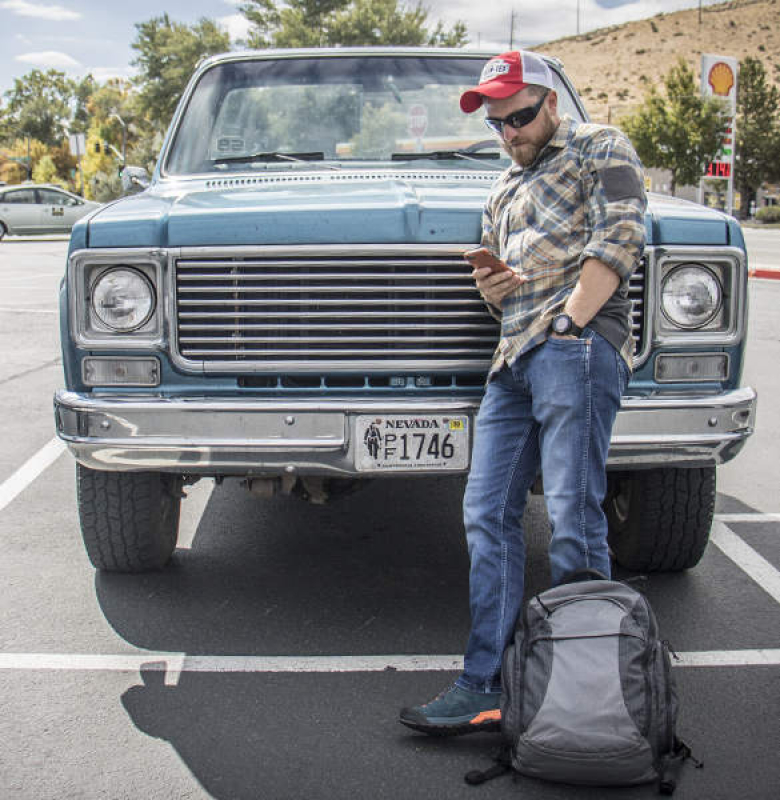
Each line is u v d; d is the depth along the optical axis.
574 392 2.67
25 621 3.61
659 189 48.66
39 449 6.14
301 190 3.58
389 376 3.26
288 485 3.50
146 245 3.18
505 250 2.85
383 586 3.99
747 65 69.62
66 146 110.62
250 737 2.84
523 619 2.64
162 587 3.94
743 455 6.03
